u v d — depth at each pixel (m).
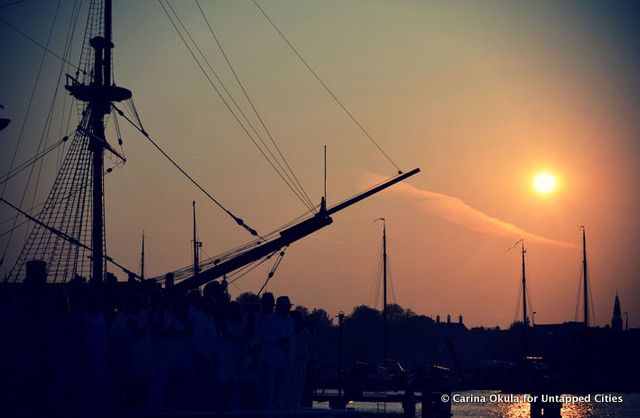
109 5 40.50
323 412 26.14
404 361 196.75
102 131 39.78
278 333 24.56
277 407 24.86
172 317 21.95
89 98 39.56
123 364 21.11
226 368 23.00
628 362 108.94
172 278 34.44
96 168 39.38
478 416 75.44
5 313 20.28
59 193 39.06
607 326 127.25
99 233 39.03
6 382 19.80
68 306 19.91
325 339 176.38
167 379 21.62
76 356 19.78
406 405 47.59
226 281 36.09
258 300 36.97
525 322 116.44
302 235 37.41
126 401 21.19
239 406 23.88
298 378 27.77
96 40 40.12
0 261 35.53
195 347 22.05
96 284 26.19
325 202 38.06
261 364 24.33
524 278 116.38
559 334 145.50
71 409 19.67
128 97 40.34
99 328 20.25
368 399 50.88
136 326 21.09
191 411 21.69
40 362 19.62
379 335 182.88
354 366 52.31
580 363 109.00
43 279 21.17
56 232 36.38
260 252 36.91
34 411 19.61
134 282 27.47
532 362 105.25
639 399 99.38
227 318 23.69
